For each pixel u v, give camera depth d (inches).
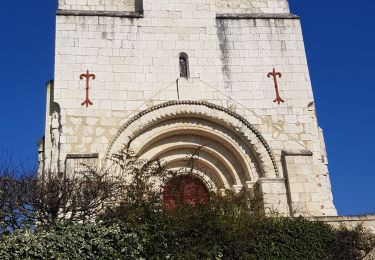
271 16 995.3
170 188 722.2
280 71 956.6
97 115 881.5
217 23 978.1
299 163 871.1
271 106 926.4
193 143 917.2
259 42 973.8
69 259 596.1
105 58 923.4
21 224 697.6
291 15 1004.6
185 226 645.3
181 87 917.8
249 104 923.4
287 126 916.0
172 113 893.8
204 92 921.5
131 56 932.6
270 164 881.5
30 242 588.4
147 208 661.9
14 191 728.3
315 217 738.2
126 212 662.5
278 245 679.7
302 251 684.7
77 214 757.9
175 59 941.8
